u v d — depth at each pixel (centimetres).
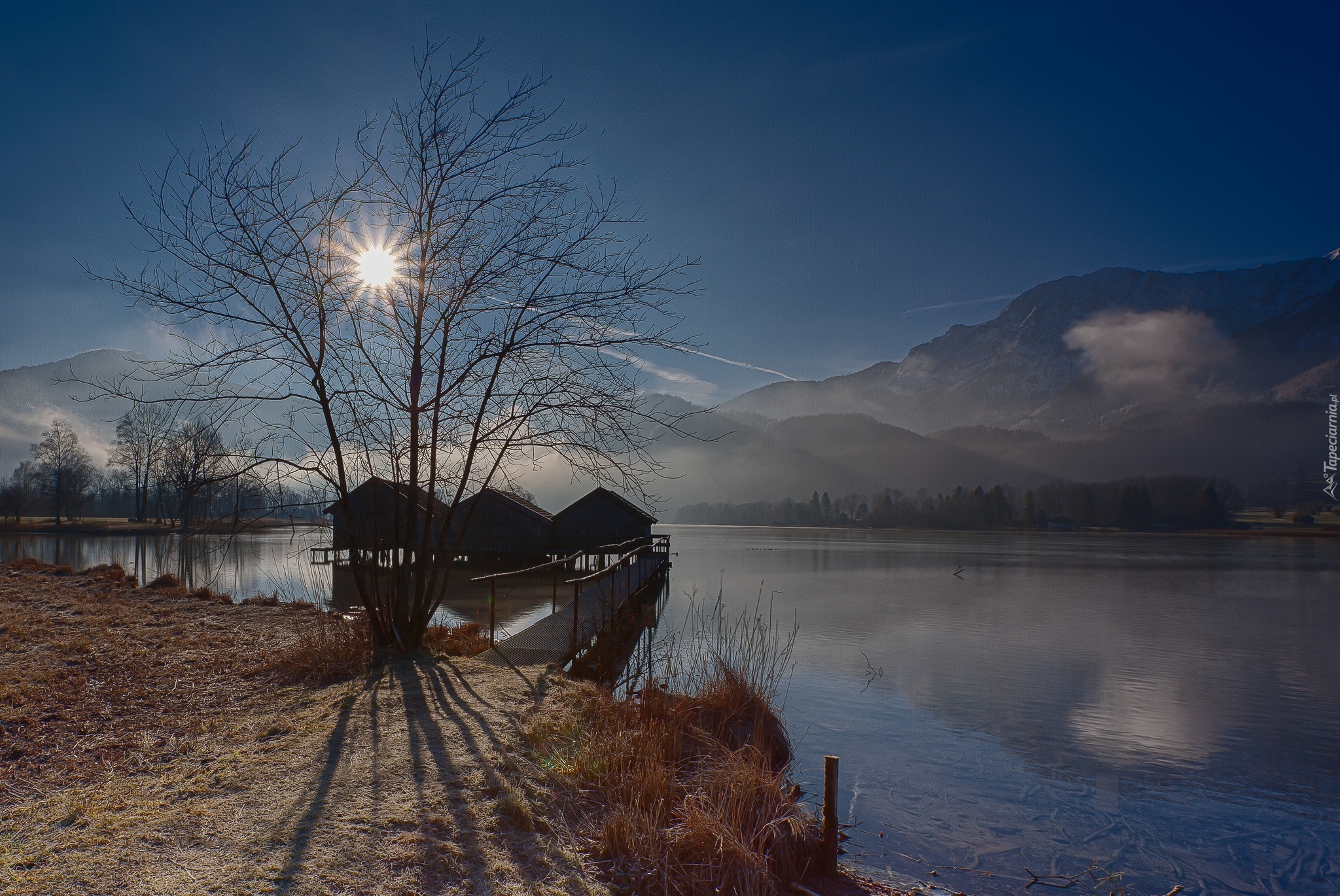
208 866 401
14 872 383
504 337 980
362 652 946
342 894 386
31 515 8056
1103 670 1670
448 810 498
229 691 802
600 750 643
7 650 939
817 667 1586
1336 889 655
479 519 4216
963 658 1769
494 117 929
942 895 599
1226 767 1003
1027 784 904
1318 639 2184
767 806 588
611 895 442
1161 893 636
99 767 559
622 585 2152
